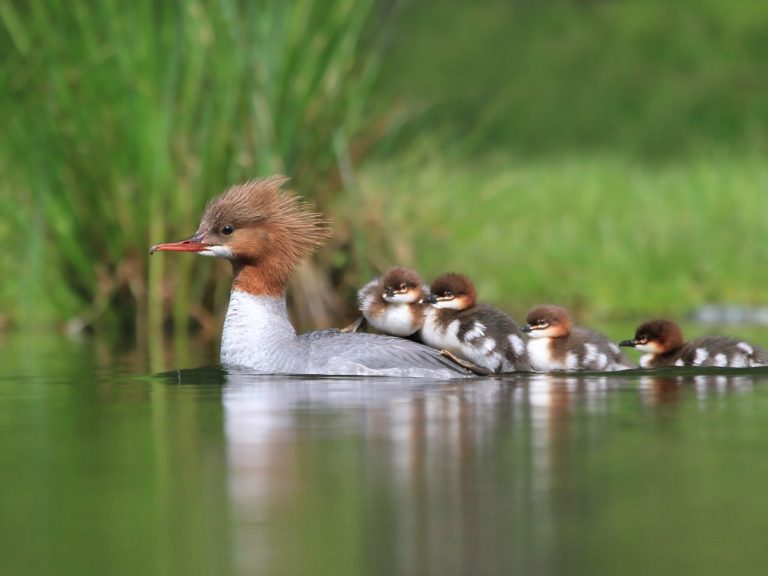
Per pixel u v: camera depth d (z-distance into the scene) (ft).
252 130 53.31
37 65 54.24
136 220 54.80
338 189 56.08
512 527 23.53
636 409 32.78
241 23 54.13
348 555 22.36
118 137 54.19
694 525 24.00
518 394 35.01
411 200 59.93
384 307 41.68
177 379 38.68
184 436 29.73
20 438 29.96
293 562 22.30
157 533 23.25
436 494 25.14
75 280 56.90
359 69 55.88
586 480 26.07
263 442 28.99
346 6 54.70
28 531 23.68
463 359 40.73
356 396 34.40
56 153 54.34
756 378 38.19
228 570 21.95
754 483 25.81
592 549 23.20
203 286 55.26
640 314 58.54
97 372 40.93
